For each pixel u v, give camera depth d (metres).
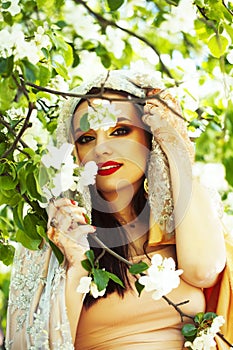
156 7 4.62
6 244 3.26
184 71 4.04
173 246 3.02
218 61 4.15
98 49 4.61
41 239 2.85
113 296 2.93
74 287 2.86
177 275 2.65
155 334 2.92
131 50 4.69
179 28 3.24
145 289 2.68
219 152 2.23
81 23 4.30
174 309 2.94
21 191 2.71
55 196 2.68
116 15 4.54
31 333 2.90
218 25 3.37
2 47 2.65
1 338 3.49
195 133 3.26
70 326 2.88
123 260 2.65
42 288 2.99
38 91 3.17
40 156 2.70
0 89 2.63
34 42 2.91
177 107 2.96
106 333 2.92
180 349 2.92
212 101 3.80
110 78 2.95
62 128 2.96
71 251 2.86
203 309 2.97
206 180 2.27
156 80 2.98
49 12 3.51
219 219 3.02
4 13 2.81
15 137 2.87
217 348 2.95
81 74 4.54
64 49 3.16
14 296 3.06
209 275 2.94
